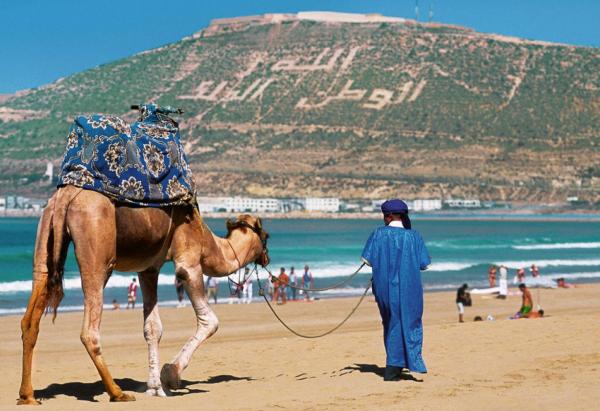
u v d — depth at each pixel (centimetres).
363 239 14488
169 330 2880
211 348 1547
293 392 971
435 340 1488
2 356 2191
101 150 901
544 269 6838
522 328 1662
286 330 2888
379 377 1091
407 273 1062
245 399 922
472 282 5659
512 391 948
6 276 5950
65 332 2850
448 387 986
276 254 9075
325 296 4544
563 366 1146
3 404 902
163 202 948
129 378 1161
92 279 887
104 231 889
